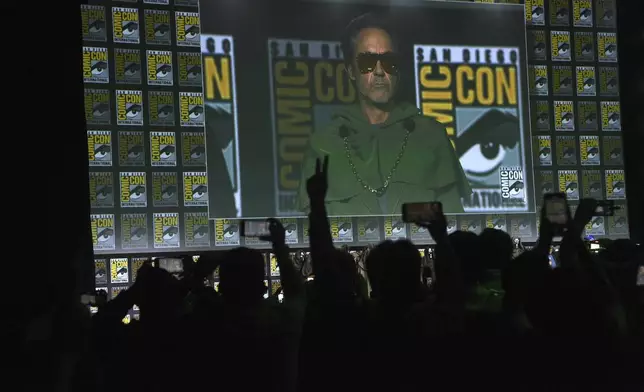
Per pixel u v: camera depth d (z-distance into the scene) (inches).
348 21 439.5
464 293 128.4
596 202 141.6
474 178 450.6
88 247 371.6
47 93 365.1
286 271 141.1
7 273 337.7
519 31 465.1
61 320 156.0
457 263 130.2
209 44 422.0
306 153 429.7
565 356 117.6
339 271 126.1
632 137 479.5
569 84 473.7
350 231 434.6
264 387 133.8
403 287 122.5
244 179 421.7
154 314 140.9
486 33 459.5
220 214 418.3
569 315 116.5
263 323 135.6
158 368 136.6
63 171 368.8
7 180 349.7
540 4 471.2
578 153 471.5
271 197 424.5
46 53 365.1
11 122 352.8
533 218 459.8
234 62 424.5
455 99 451.5
